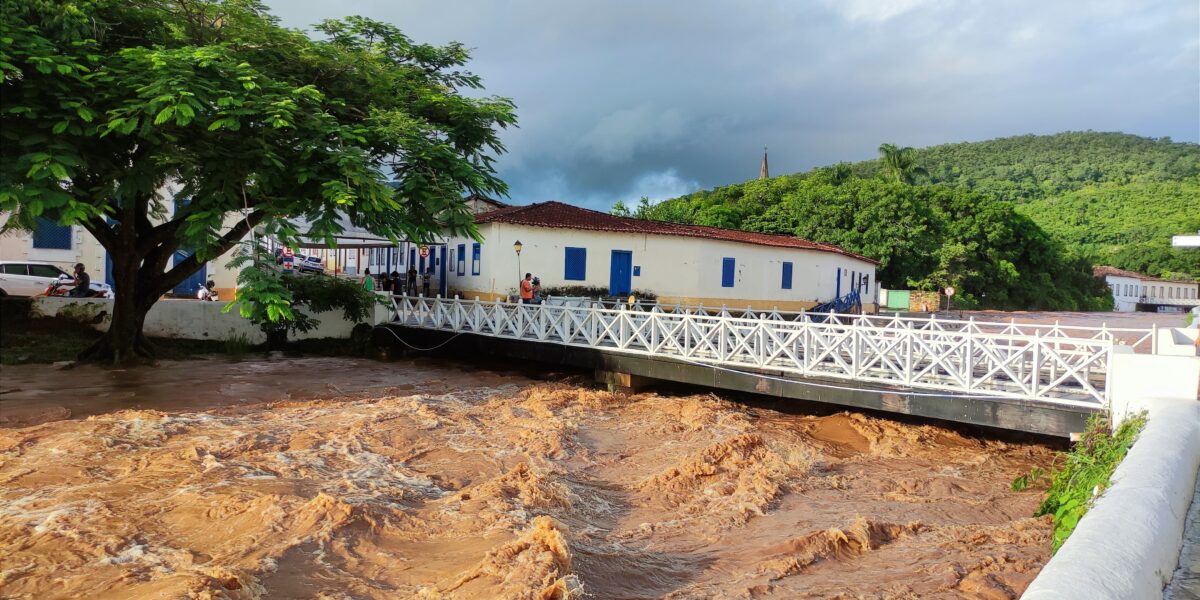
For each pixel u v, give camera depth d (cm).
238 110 1152
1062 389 989
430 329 1947
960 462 1017
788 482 902
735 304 2789
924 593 561
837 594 557
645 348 1475
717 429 1156
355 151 1273
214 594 486
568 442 1052
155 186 1307
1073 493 611
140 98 1112
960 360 1159
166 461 831
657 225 2703
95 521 639
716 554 657
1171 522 348
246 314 1168
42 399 1274
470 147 1667
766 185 5534
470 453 960
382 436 1011
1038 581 257
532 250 2272
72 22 1184
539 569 546
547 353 1625
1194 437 514
